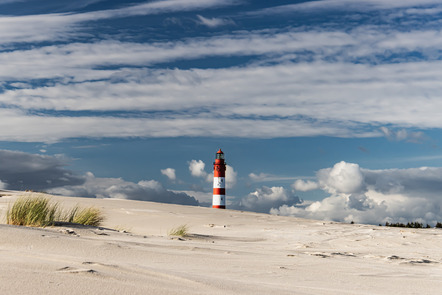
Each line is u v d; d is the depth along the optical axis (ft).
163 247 27.14
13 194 73.05
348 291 16.34
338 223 70.33
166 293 11.43
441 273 23.62
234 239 46.62
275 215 81.15
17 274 11.64
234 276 18.04
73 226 36.24
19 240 20.16
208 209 83.46
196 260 22.07
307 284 17.57
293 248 38.70
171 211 72.02
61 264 14.17
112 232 36.22
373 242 45.19
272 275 19.39
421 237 48.60
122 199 83.76
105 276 12.84
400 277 21.36
